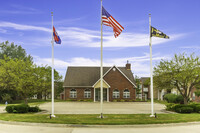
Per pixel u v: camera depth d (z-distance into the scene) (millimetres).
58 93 67375
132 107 31844
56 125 15422
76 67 52125
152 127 15109
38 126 15430
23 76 30531
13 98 60875
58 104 37062
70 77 49375
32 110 23531
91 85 47812
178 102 42219
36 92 31344
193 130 14031
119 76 47719
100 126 15086
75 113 22750
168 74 26531
